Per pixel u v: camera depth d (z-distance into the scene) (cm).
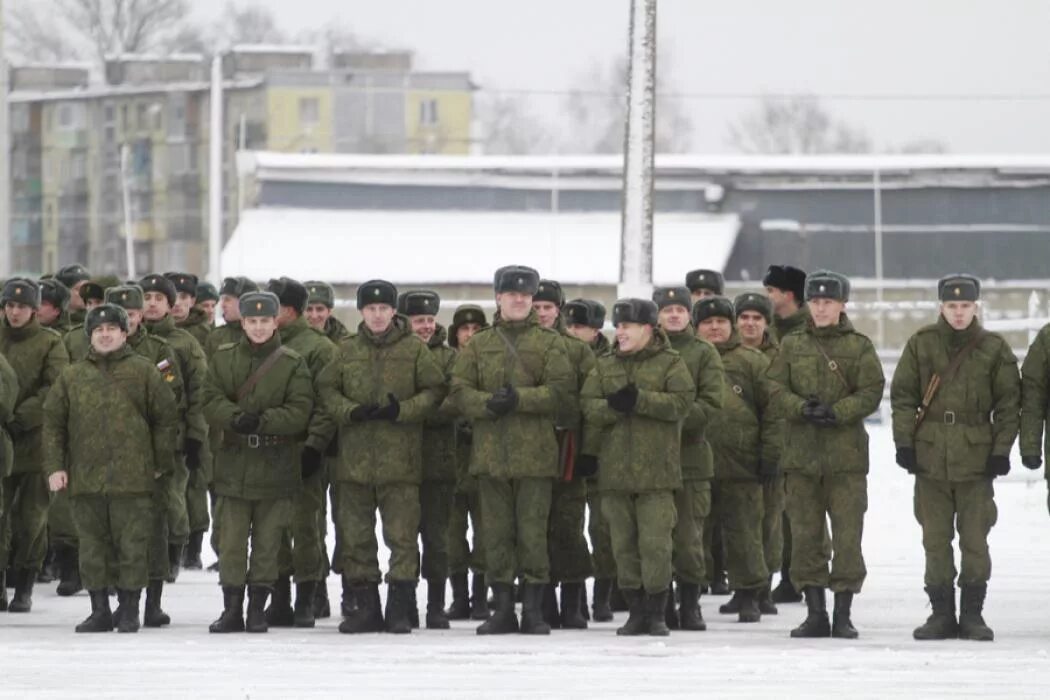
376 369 2283
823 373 2247
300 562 2375
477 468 2269
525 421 2255
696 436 2352
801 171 8194
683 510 2347
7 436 2450
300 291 2414
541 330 2284
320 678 1905
